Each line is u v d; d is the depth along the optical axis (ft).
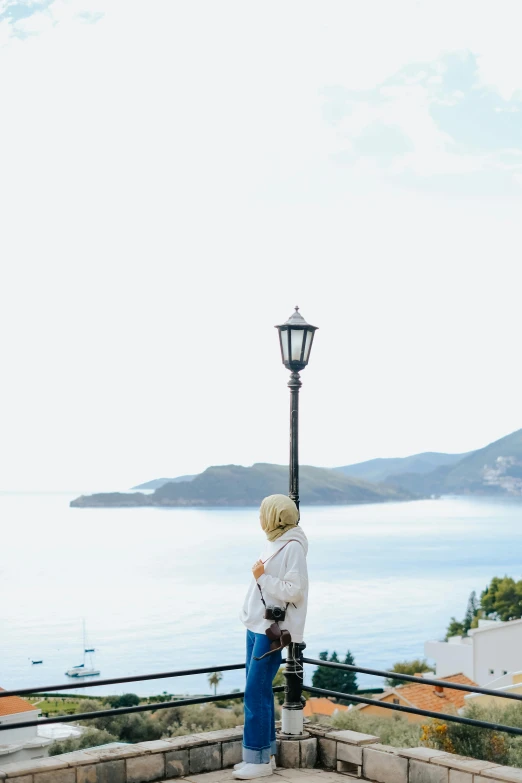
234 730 18.69
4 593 556.92
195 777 17.26
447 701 104.22
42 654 371.97
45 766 15.64
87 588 575.79
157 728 123.13
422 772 16.42
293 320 19.16
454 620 360.69
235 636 414.21
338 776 17.61
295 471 18.94
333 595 552.82
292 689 18.76
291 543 16.93
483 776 15.37
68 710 173.17
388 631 426.10
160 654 371.97
